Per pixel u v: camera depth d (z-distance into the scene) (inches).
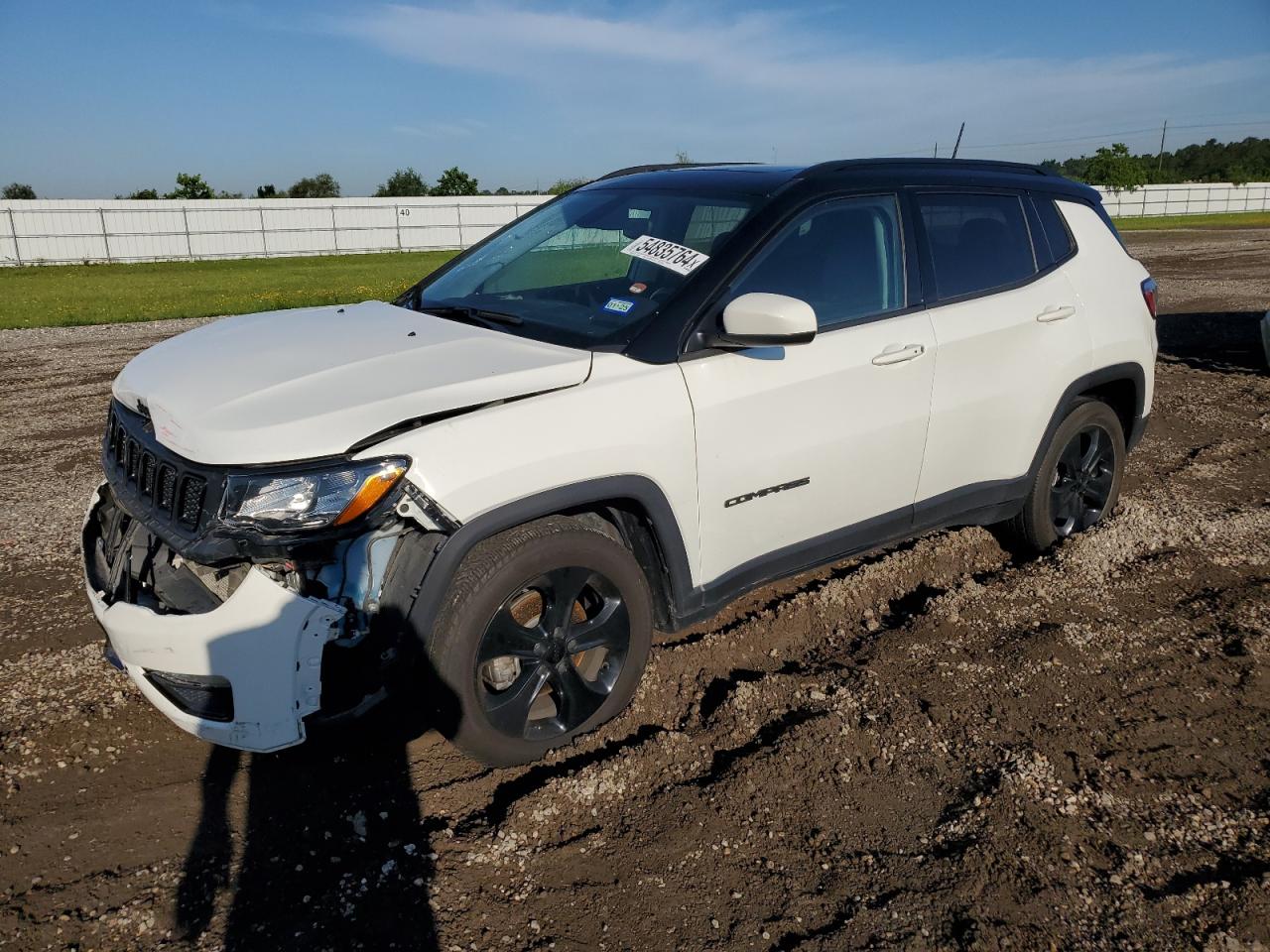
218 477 91.3
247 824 102.1
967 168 157.9
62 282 1045.2
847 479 134.0
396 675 98.7
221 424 93.8
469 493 97.2
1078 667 136.6
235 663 92.7
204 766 112.4
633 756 113.3
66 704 123.6
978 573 172.4
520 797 105.7
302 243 1701.5
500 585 101.9
